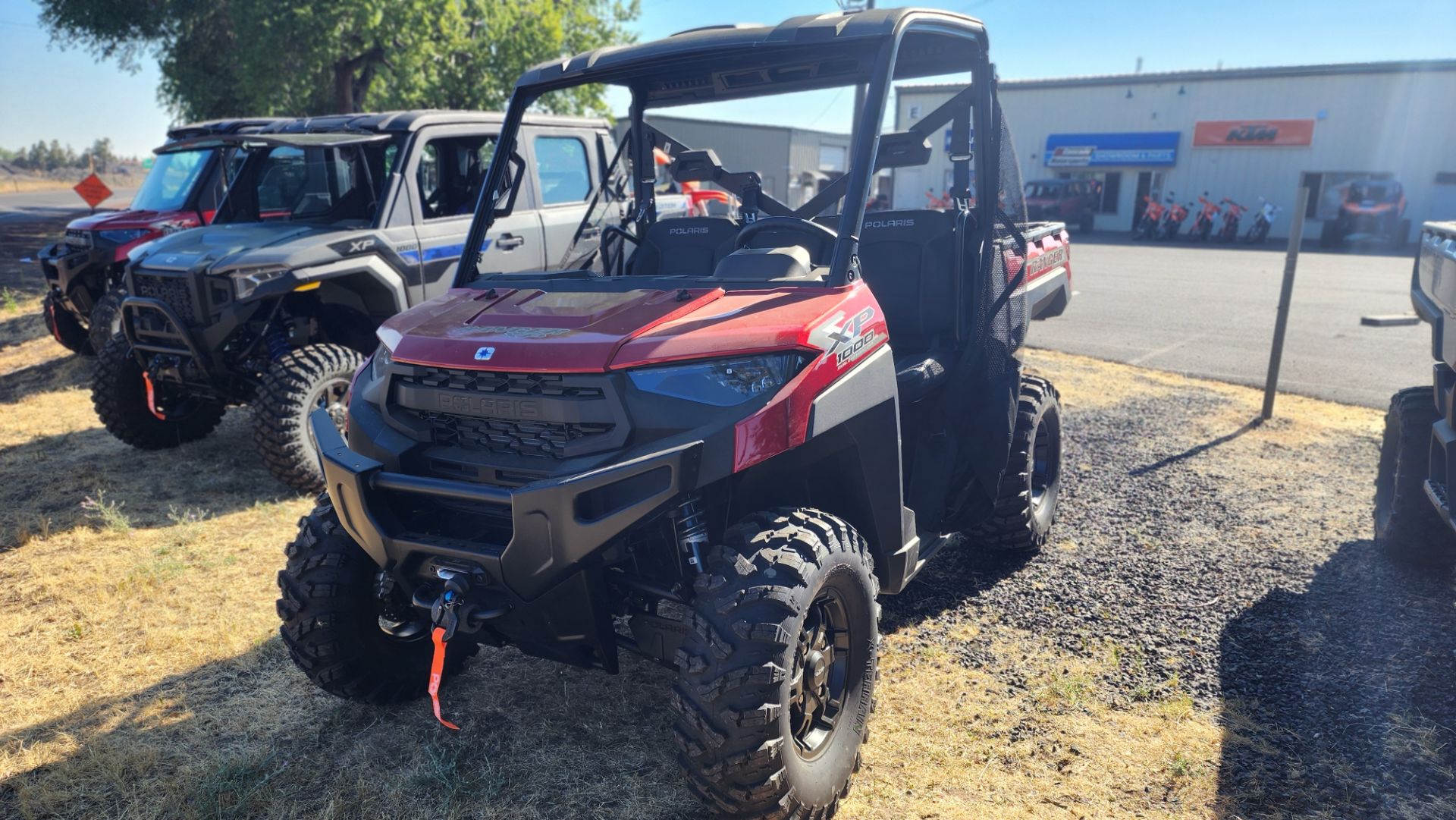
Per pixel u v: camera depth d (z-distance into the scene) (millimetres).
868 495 2938
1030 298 4305
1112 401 7723
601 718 3316
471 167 6875
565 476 2457
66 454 6562
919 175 32688
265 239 5871
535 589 2482
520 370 2574
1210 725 3201
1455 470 3697
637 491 2432
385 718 3346
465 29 21938
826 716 2818
